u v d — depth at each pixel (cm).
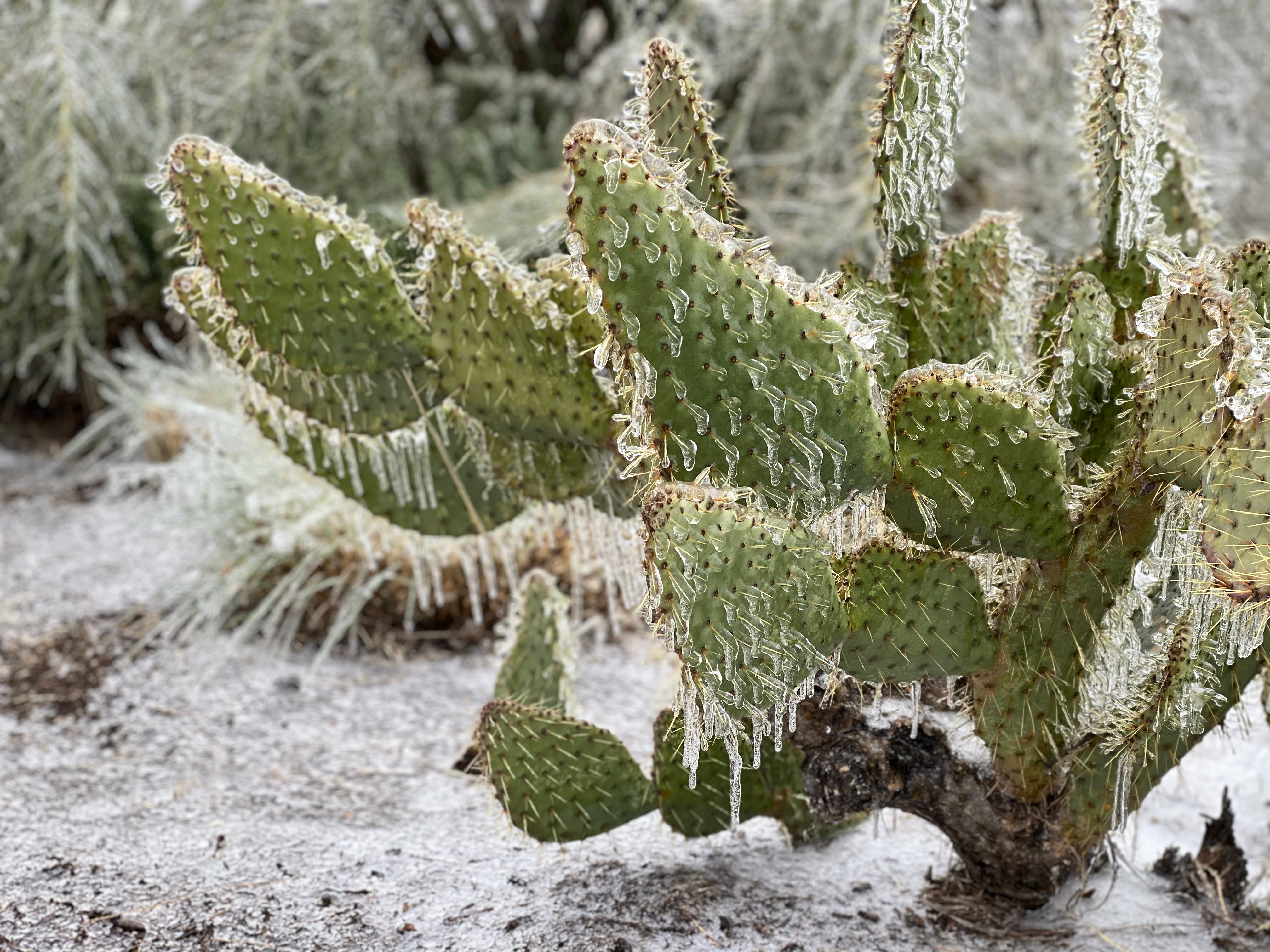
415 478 147
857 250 294
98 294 299
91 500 267
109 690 181
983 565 124
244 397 145
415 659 193
